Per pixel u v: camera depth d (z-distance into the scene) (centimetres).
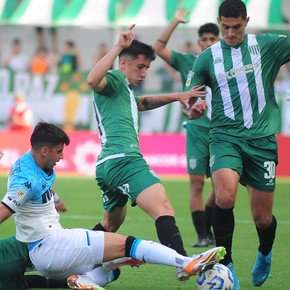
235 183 2098
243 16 2155
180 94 2200
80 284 1877
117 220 2186
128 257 1909
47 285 2052
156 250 1864
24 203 1889
